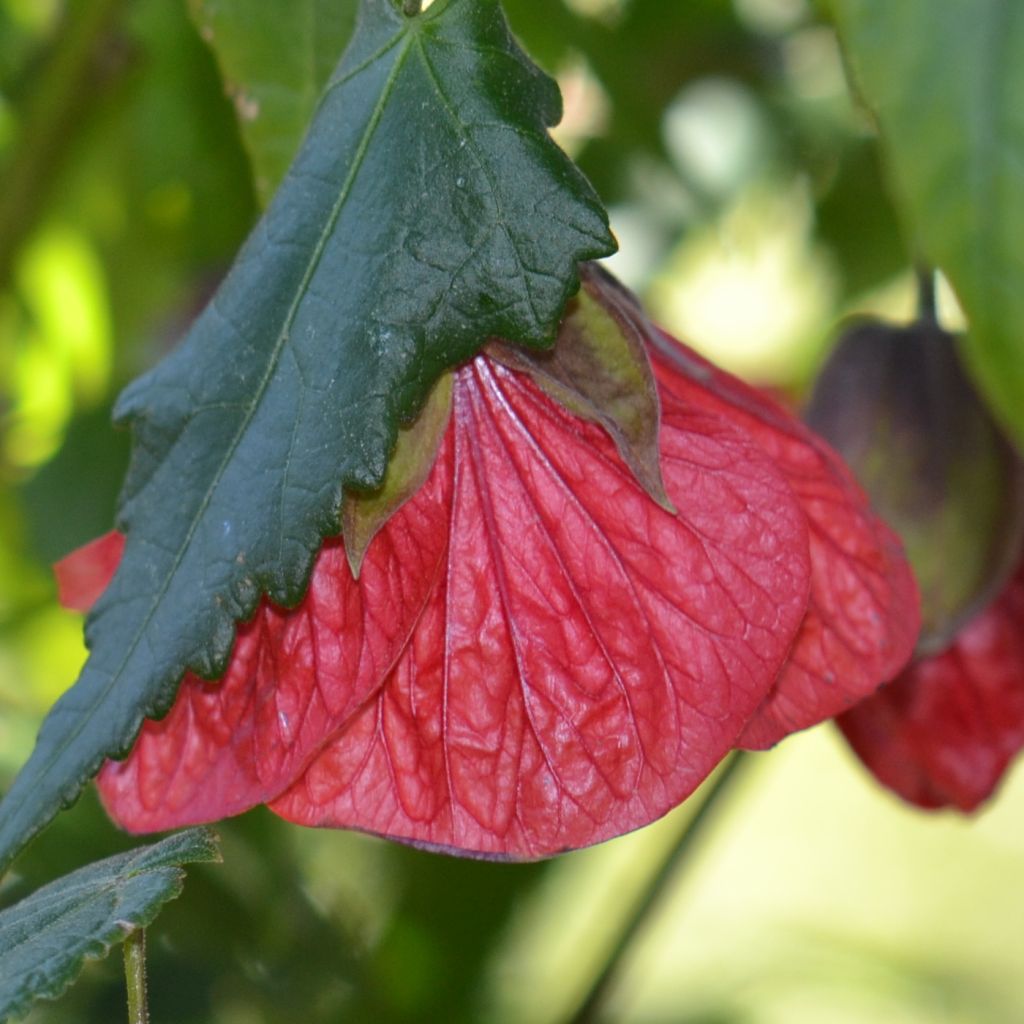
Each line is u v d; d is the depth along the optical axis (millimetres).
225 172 457
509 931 427
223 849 413
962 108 304
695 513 331
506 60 320
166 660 319
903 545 359
